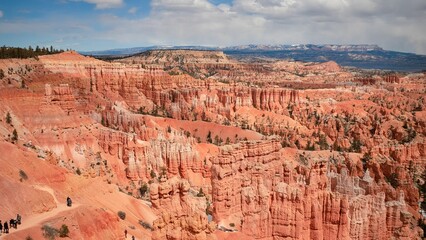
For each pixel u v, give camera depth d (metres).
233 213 80.75
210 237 52.00
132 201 84.50
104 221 62.84
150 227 76.56
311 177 91.19
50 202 62.00
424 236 112.56
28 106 111.56
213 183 80.19
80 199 72.19
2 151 69.00
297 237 81.31
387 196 109.25
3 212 55.56
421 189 142.38
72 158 110.31
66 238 55.03
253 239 75.62
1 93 107.25
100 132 123.38
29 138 102.44
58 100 122.00
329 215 84.44
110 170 114.94
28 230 52.78
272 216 82.19
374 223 92.56
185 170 124.94
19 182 62.22
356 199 93.56
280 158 98.75
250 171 85.38
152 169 121.81
